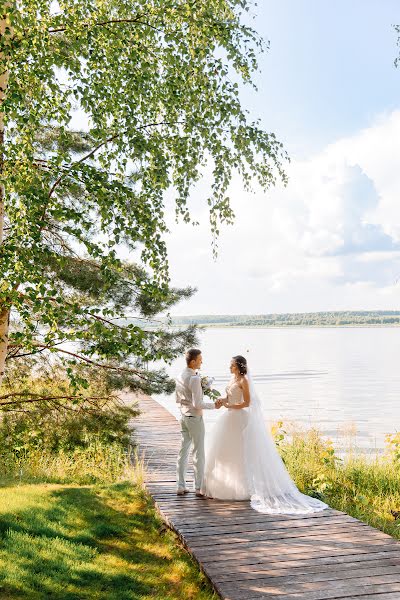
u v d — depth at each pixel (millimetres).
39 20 5410
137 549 6066
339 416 20797
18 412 8906
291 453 10250
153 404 16984
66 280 7383
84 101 5379
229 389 7578
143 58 6090
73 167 5176
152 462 9875
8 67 4977
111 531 6363
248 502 7238
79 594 4902
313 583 4875
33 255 5043
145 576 5430
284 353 65062
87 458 10266
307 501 7281
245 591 4734
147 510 7129
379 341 102688
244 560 5375
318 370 42344
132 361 9328
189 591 5125
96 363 9117
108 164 5934
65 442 9172
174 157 6457
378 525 7484
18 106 5113
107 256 5406
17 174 5035
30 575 5047
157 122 6391
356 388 30406
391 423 19047
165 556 5914
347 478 9484
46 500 6938
